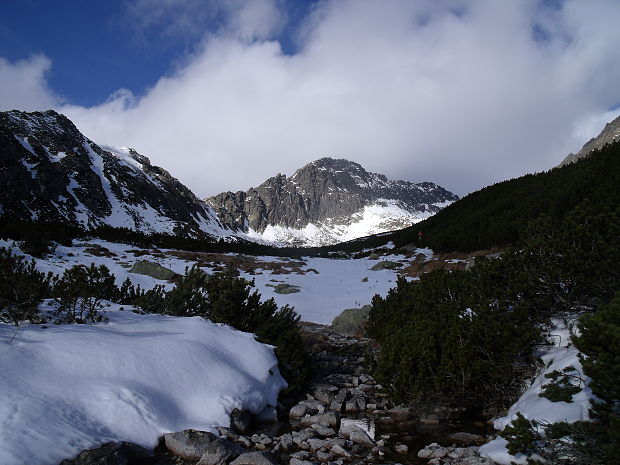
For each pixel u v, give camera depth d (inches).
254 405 305.4
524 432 211.9
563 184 1096.2
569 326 323.6
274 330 432.8
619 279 305.4
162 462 224.5
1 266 331.3
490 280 391.9
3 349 241.3
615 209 373.7
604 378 189.6
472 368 299.4
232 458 231.6
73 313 354.6
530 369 307.0
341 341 585.6
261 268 1274.6
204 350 325.7
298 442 268.2
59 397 223.6
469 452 243.8
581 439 197.6
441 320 366.9
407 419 319.9
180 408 268.2
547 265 352.2
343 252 2304.4
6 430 186.9
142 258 1205.7
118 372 265.6
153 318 405.7
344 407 343.0
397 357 341.4
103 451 200.4
